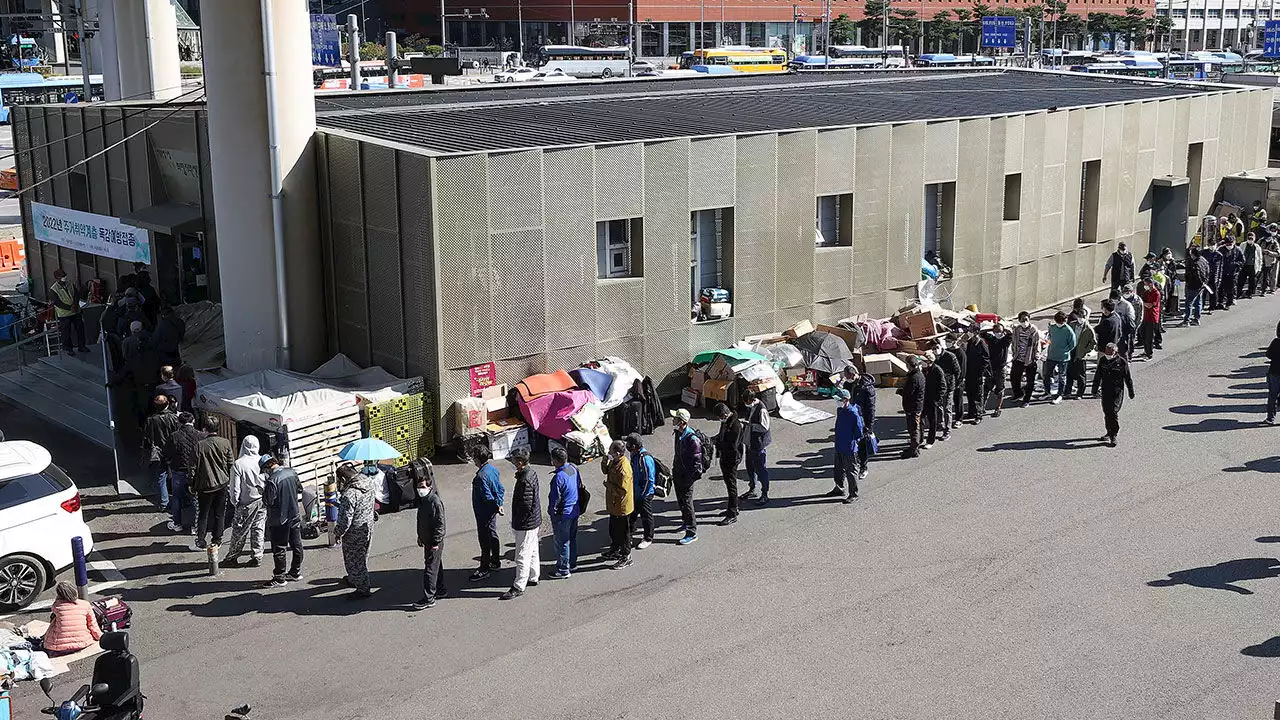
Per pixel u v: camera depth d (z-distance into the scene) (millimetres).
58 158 28500
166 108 24734
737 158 21844
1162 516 16281
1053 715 11438
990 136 26219
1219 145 33719
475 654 12953
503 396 19484
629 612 13875
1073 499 16984
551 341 19938
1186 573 14477
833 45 117875
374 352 19906
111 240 23016
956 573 14656
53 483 14602
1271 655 12469
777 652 12812
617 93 31797
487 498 14633
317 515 16406
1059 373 21531
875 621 13461
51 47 86938
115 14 30516
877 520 16422
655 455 19219
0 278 34406
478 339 19047
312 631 13539
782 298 23078
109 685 10883
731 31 113562
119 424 20219
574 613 13891
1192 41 141125
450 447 19062
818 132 22922
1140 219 31281
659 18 110438
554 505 14641
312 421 17328
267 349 20344
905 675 12250
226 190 19922
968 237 26328
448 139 20359
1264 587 14047
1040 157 27688
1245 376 22906
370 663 12789
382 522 16750
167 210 24734
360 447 15492
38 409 21531
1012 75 42469
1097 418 20703
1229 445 19109
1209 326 26859
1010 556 15109
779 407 21141
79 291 28125
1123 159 30188
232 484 15070
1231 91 34062
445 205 18281
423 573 15078
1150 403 21391
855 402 17219
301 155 20000
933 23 121000
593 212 20062
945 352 19781
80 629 13031
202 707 11953
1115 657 12508
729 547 15672
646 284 21000
